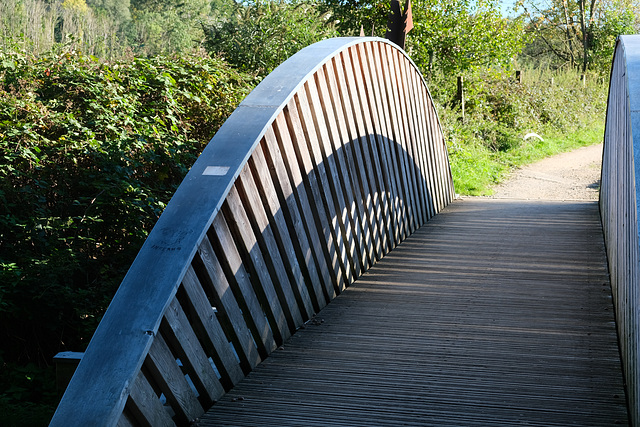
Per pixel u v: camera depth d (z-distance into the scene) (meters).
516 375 3.20
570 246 5.90
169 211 3.13
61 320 5.02
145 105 7.20
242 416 2.90
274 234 3.88
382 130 6.03
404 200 6.74
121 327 2.62
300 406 2.98
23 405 4.16
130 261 5.53
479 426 2.73
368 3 14.96
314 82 4.59
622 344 3.31
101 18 32.75
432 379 3.20
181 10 45.34
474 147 13.97
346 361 3.48
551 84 18.92
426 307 4.33
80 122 6.38
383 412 2.89
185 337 2.86
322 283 4.45
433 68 15.12
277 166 3.88
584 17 27.50
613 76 5.70
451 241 6.37
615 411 2.82
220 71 8.19
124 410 2.48
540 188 11.59
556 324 3.88
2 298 4.67
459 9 15.07
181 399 2.79
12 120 5.91
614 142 5.10
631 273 2.94
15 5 13.88
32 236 5.21
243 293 3.38
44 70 6.90
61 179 5.81
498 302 4.36
